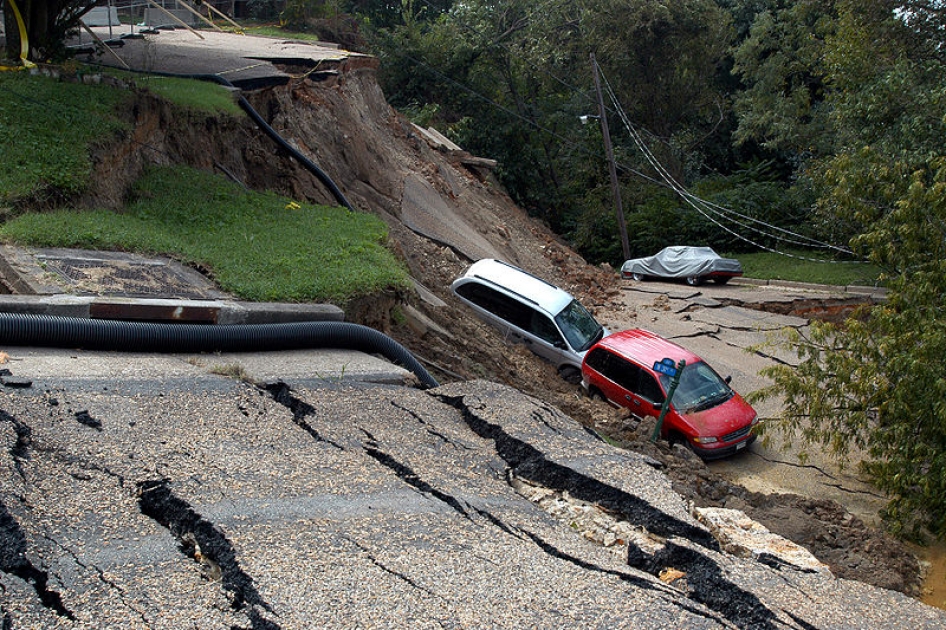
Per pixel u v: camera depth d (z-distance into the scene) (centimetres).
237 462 611
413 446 719
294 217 1379
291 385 798
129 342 813
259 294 1002
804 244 2852
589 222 3272
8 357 725
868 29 2294
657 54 3503
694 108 3622
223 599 456
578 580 539
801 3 2850
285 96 1839
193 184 1349
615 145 3534
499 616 478
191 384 742
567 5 3478
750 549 648
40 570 453
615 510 671
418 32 3378
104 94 1295
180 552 494
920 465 1112
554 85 3538
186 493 548
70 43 1784
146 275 955
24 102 1191
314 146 1856
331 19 3391
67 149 1127
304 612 452
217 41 2456
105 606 433
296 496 577
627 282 2583
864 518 1140
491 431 779
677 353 1400
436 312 1464
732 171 4012
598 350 1449
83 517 505
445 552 544
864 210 1399
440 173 2542
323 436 698
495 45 3328
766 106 3161
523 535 599
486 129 3378
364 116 2289
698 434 1259
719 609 556
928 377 1095
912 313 1157
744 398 1367
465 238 2156
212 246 1131
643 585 551
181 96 1458
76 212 1060
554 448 747
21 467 543
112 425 629
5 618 412
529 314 1616
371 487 619
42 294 822
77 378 697
